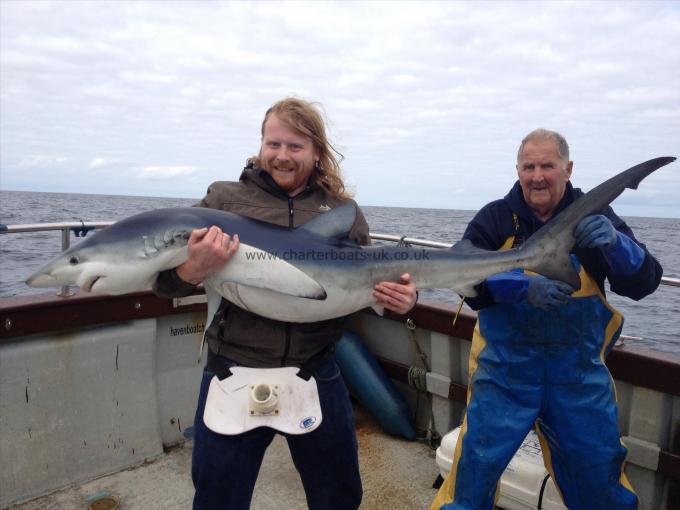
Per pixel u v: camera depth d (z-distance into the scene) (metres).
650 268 2.30
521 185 2.58
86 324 3.11
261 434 2.10
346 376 4.02
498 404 2.45
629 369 2.84
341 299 2.17
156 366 3.54
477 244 2.68
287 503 3.09
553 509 2.70
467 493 2.40
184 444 3.64
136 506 3.00
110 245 2.02
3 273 13.73
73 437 3.14
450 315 3.61
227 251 1.96
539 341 2.40
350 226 2.25
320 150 2.30
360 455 3.61
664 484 2.87
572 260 2.43
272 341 2.09
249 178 2.29
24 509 2.92
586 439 2.36
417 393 3.96
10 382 2.92
